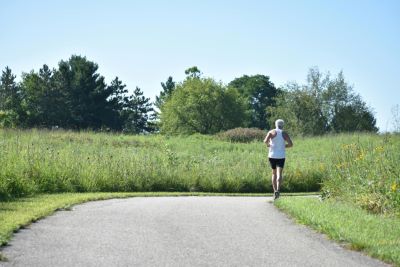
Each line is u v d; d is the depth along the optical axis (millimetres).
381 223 10219
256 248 8328
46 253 7523
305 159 26047
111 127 100438
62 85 98750
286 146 15734
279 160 15562
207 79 97625
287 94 77688
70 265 6941
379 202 12438
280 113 77375
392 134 21375
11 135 31703
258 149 36625
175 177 19703
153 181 19156
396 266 7414
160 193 17469
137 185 18625
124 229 9484
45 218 10336
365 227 9773
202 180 20266
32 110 96812
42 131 36281
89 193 16141
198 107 95125
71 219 10367
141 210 12016
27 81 104438
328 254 8078
